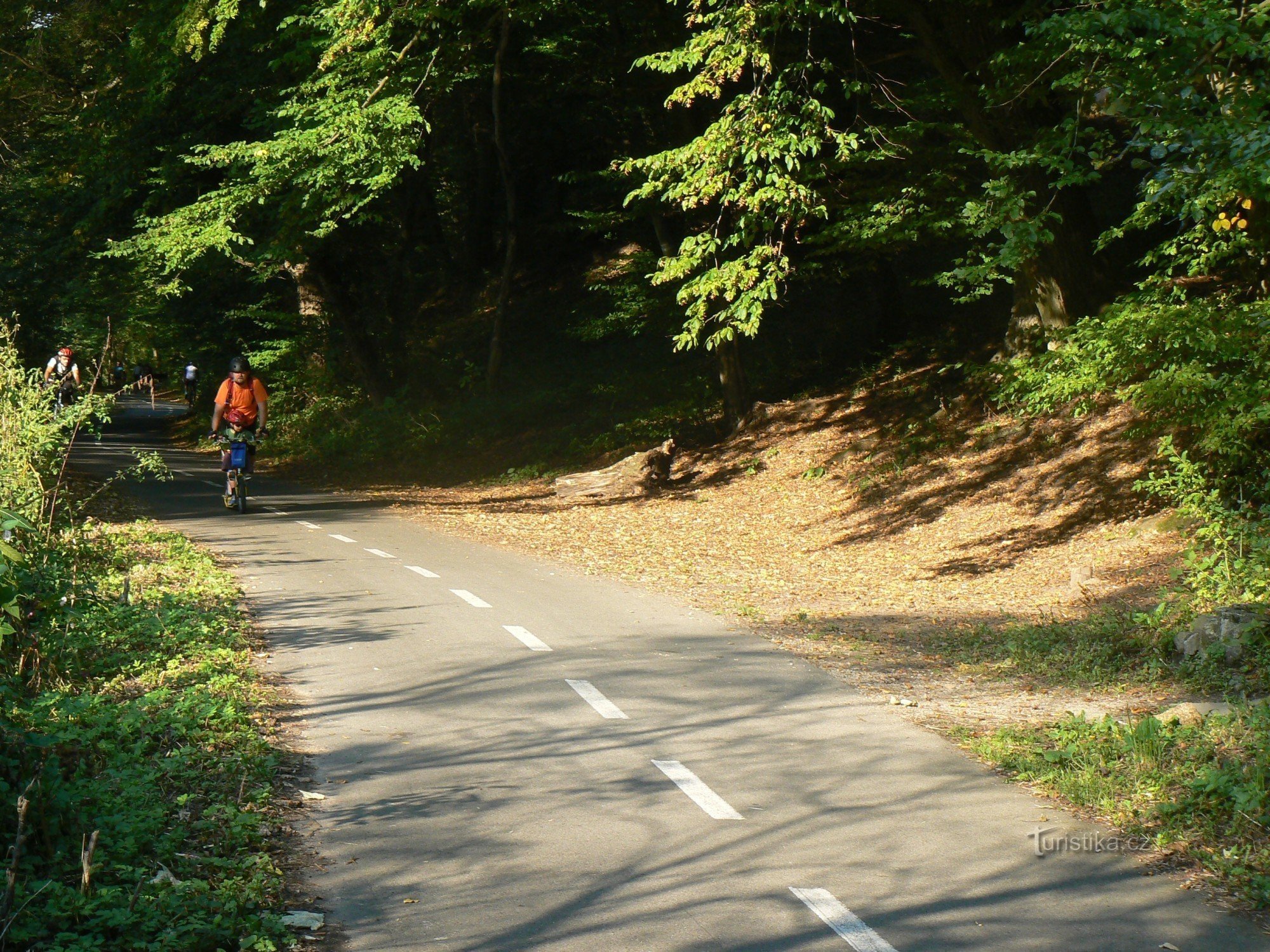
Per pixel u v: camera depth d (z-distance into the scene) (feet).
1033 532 50.52
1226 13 30.60
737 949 14.26
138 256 79.25
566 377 105.60
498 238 136.15
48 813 16.16
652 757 22.47
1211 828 18.48
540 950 14.15
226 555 48.24
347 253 110.83
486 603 39.50
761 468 73.36
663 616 39.17
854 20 48.08
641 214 83.35
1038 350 60.13
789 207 47.57
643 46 74.54
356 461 100.27
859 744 23.59
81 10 89.35
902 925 15.03
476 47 77.41
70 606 26.02
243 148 69.10
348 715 25.07
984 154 39.52
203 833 17.53
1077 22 33.30
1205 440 36.96
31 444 30.68
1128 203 73.26
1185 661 29.27
